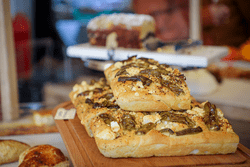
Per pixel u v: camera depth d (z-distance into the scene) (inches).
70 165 34.7
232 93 58.9
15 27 85.3
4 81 46.2
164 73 31.3
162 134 28.7
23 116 45.4
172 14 82.7
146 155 28.7
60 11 100.3
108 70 33.2
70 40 94.3
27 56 78.9
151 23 61.1
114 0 95.1
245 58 76.0
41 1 100.4
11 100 46.1
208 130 29.4
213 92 59.9
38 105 47.8
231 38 79.0
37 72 76.3
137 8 90.8
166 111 30.2
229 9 77.3
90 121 31.0
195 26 69.2
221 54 52.4
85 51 60.0
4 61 45.9
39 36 102.3
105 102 31.8
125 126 29.1
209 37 81.7
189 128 29.0
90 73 80.7
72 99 36.7
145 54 51.1
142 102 29.5
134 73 31.1
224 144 29.0
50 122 42.8
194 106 31.7
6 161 35.0
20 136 40.1
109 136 28.3
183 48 51.8
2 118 43.7
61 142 39.1
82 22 99.0
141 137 28.4
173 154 29.0
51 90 69.2
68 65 79.7
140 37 58.3
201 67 47.3
